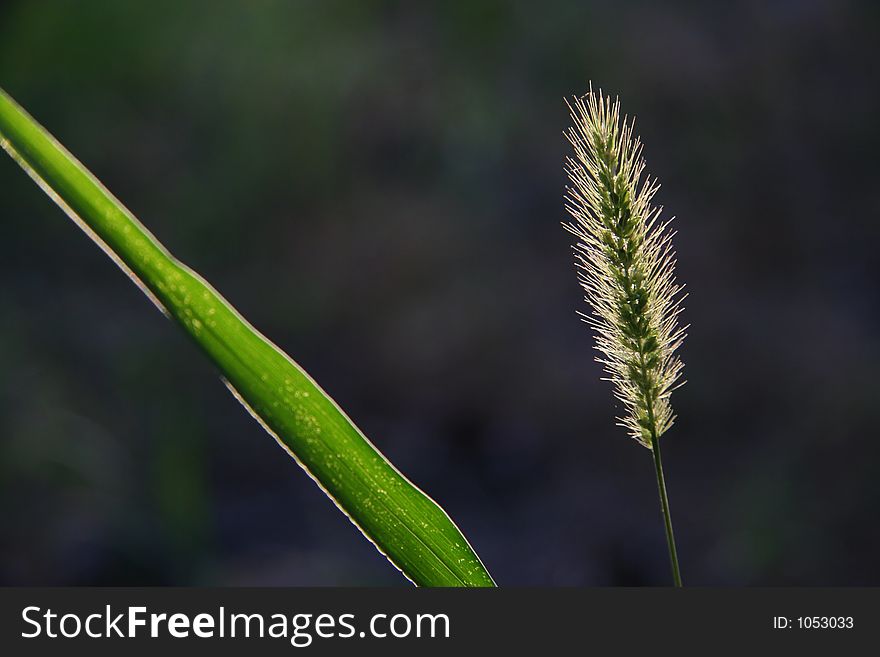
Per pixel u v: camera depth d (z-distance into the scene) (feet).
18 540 18.40
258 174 34.96
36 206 33.01
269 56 37.42
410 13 39.01
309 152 35.19
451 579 4.21
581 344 28.12
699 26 38.47
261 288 31.99
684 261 31.01
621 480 24.43
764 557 20.94
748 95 36.55
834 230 32.42
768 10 39.01
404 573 4.20
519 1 38.52
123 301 30.55
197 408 25.72
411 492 4.18
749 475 23.62
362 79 36.47
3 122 3.72
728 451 24.85
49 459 20.65
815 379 25.88
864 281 30.40
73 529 18.72
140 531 18.83
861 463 22.82
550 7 38.42
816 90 36.88
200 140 36.42
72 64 37.52
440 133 35.29
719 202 33.73
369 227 32.65
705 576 20.98
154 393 25.91
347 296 30.89
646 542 22.03
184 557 18.74
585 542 22.12
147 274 3.91
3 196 33.01
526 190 33.63
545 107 36.22
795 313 28.89
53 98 36.99
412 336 28.89
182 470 19.36
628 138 4.08
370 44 37.91
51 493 19.85
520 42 37.88
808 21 38.40
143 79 37.60
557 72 37.06
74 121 36.52
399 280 30.94
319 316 30.63
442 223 32.45
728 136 35.42
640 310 4.01
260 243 33.50
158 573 18.26
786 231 32.53
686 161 34.88
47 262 31.83
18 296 29.53
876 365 25.77
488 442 26.25
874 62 37.47
